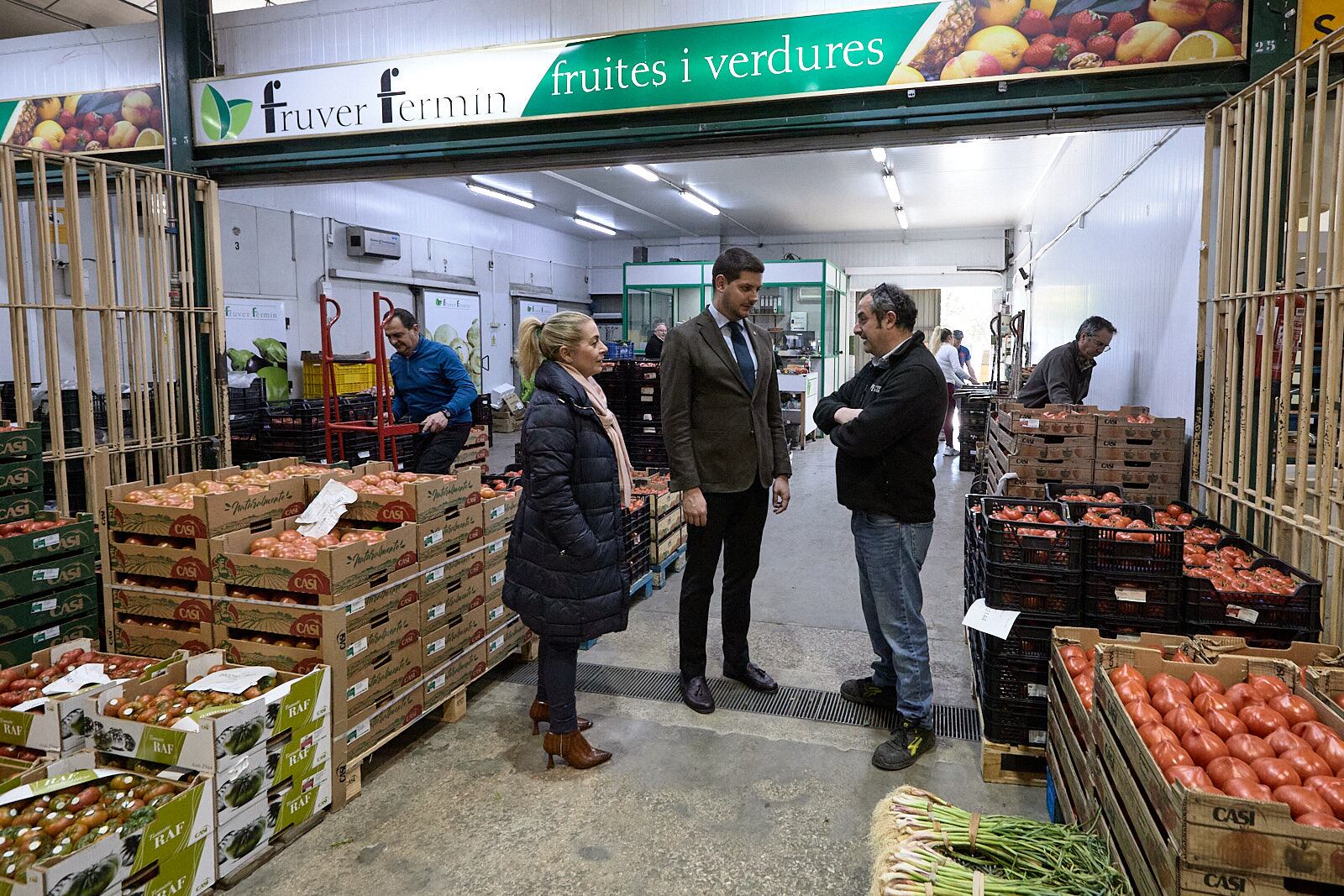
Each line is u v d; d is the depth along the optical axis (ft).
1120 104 11.98
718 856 7.74
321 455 22.97
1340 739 5.83
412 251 40.29
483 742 10.02
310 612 8.43
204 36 16.52
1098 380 22.88
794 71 13.24
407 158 15.39
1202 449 12.50
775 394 11.48
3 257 23.38
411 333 16.12
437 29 15.26
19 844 5.86
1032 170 36.96
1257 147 10.52
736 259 10.25
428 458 15.84
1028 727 8.88
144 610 9.41
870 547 9.61
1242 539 10.04
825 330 46.03
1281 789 5.14
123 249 14.43
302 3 16.01
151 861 6.38
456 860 7.68
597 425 8.94
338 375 31.24
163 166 16.58
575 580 8.76
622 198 44.39
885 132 13.30
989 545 8.98
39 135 17.30
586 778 9.16
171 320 15.42
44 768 6.91
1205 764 5.65
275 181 16.62
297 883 7.36
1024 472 13.83
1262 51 11.30
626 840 8.00
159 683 7.86
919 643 9.59
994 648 8.91
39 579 10.44
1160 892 5.09
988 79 12.37
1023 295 45.80
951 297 83.66
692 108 13.76
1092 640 8.20
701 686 11.00
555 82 14.34
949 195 43.19
